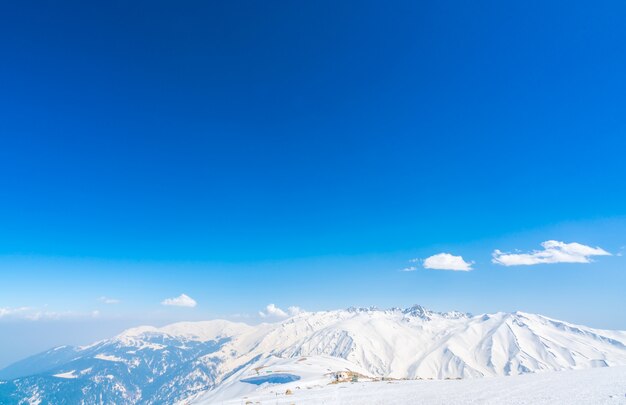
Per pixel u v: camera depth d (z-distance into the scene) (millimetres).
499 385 63312
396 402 54406
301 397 72188
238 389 169875
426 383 77812
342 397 66250
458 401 50375
